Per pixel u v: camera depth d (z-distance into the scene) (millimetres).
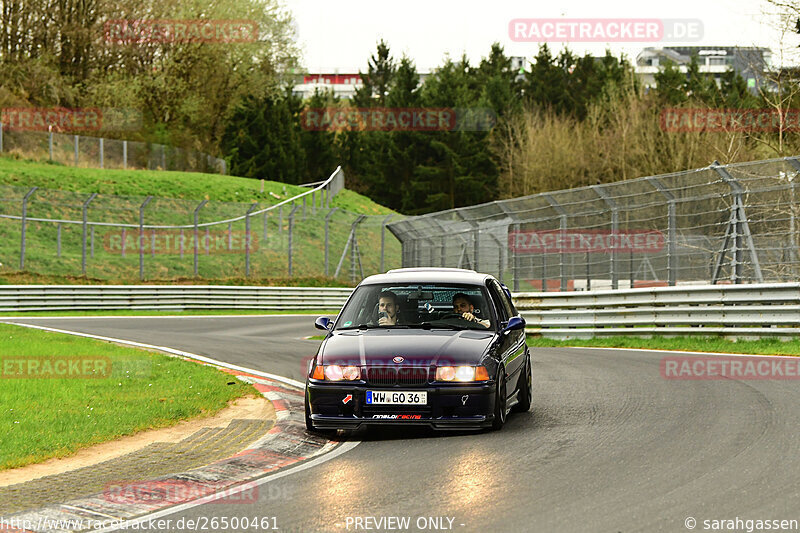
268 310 122750
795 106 108188
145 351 55688
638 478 21953
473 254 97500
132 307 112125
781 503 19312
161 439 30141
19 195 144125
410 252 122062
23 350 53750
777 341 54875
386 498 20797
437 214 97500
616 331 64438
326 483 22672
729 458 23797
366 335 30375
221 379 43250
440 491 21297
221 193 176250
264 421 33094
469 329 31188
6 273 117062
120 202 153500
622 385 39281
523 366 33469
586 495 20453
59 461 26766
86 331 74625
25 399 36250
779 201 62219
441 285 32875
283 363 52156
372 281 33719
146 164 192125
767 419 29438
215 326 89438
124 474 24484
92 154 180250
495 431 29328
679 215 69000
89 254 131250
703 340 58594
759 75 108562
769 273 62062
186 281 128000
